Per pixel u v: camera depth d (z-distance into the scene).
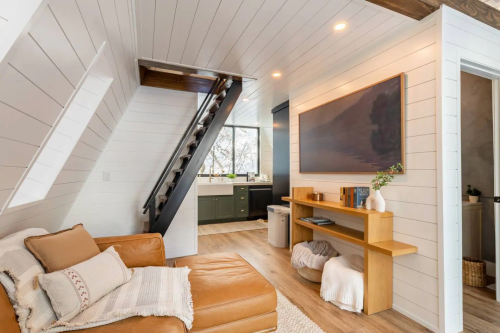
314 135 3.26
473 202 3.00
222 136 6.51
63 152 1.83
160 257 2.19
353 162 2.65
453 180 1.88
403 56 2.13
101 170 3.25
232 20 1.95
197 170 3.03
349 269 2.29
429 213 1.93
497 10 2.15
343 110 2.77
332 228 2.78
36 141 1.25
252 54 2.54
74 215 3.13
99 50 1.44
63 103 1.30
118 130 3.32
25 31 0.72
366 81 2.50
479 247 2.99
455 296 1.87
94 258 1.63
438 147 1.86
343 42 2.34
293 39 2.26
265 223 5.90
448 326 1.84
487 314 2.12
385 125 2.27
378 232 2.16
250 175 6.61
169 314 1.37
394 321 2.04
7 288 1.14
